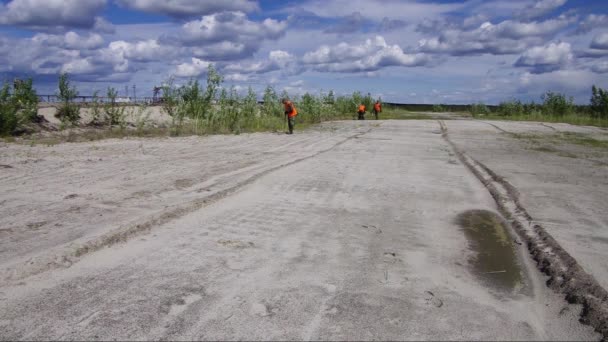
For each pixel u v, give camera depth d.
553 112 38.44
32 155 10.86
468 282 4.13
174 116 19.08
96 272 4.06
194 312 3.38
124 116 18.50
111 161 10.30
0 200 6.45
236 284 3.90
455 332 3.21
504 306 3.67
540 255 4.77
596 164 11.80
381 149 14.19
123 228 5.15
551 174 9.94
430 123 29.67
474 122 31.38
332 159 11.55
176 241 4.94
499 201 7.21
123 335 3.03
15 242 4.70
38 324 3.15
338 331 3.16
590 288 3.88
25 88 16.00
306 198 7.18
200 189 7.39
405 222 6.02
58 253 4.36
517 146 16.23
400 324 3.29
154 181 7.98
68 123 17.09
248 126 21.41
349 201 7.07
